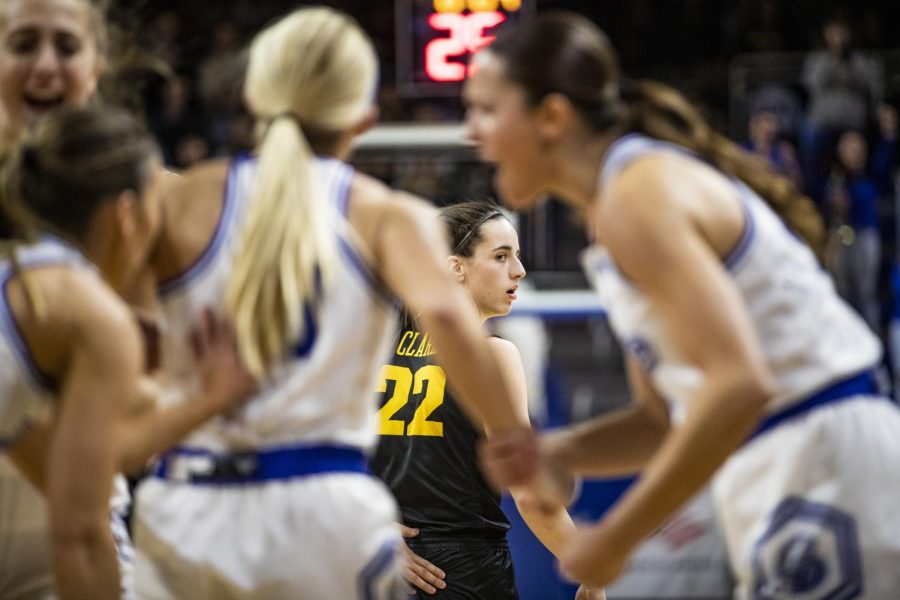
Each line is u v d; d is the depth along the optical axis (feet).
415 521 26.58
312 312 18.63
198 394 19.04
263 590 18.25
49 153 18.49
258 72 19.57
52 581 20.85
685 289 16.89
